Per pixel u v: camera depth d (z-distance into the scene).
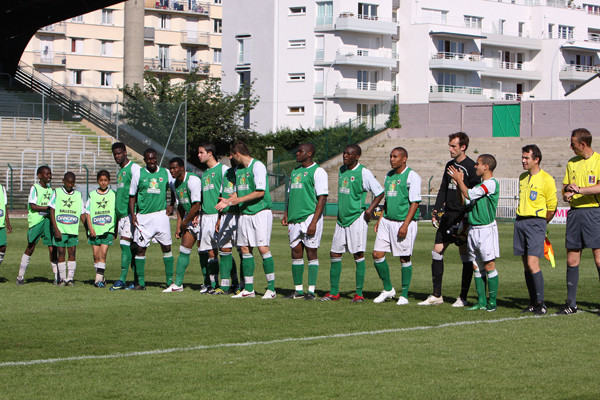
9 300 12.94
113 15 87.62
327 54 76.12
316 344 9.30
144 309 11.99
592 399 7.08
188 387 7.35
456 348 9.12
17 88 60.59
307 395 7.13
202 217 14.02
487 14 88.19
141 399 6.98
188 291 14.34
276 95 78.56
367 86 78.00
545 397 7.12
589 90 76.25
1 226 15.23
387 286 13.08
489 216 11.95
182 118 45.09
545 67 91.69
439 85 83.00
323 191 12.99
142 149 46.62
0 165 44.84
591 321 11.07
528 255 11.89
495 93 88.88
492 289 12.12
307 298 13.25
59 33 84.00
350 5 76.19
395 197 12.78
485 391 7.31
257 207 13.24
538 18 92.12
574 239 11.76
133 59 67.44
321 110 76.62
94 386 7.36
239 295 13.55
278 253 22.47
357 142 59.38
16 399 6.95
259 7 79.12
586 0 98.94
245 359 8.48
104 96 87.00
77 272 17.42
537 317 11.44
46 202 15.03
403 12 83.00
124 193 14.55
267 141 70.69
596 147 57.28
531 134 62.78
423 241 27.84
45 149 48.03
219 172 13.87
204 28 95.25
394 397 7.09
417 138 60.72
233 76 81.19
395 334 9.96
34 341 9.41
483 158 11.98
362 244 12.94
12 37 62.19
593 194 11.53
